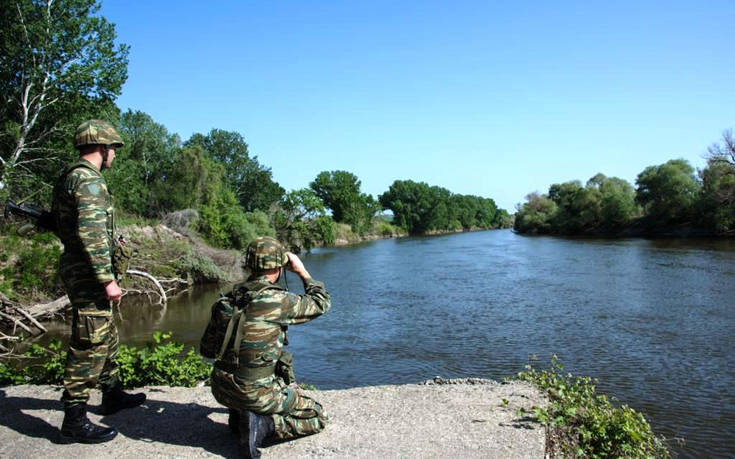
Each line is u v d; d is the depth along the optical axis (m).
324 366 13.23
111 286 3.63
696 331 15.31
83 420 3.89
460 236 95.56
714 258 32.41
